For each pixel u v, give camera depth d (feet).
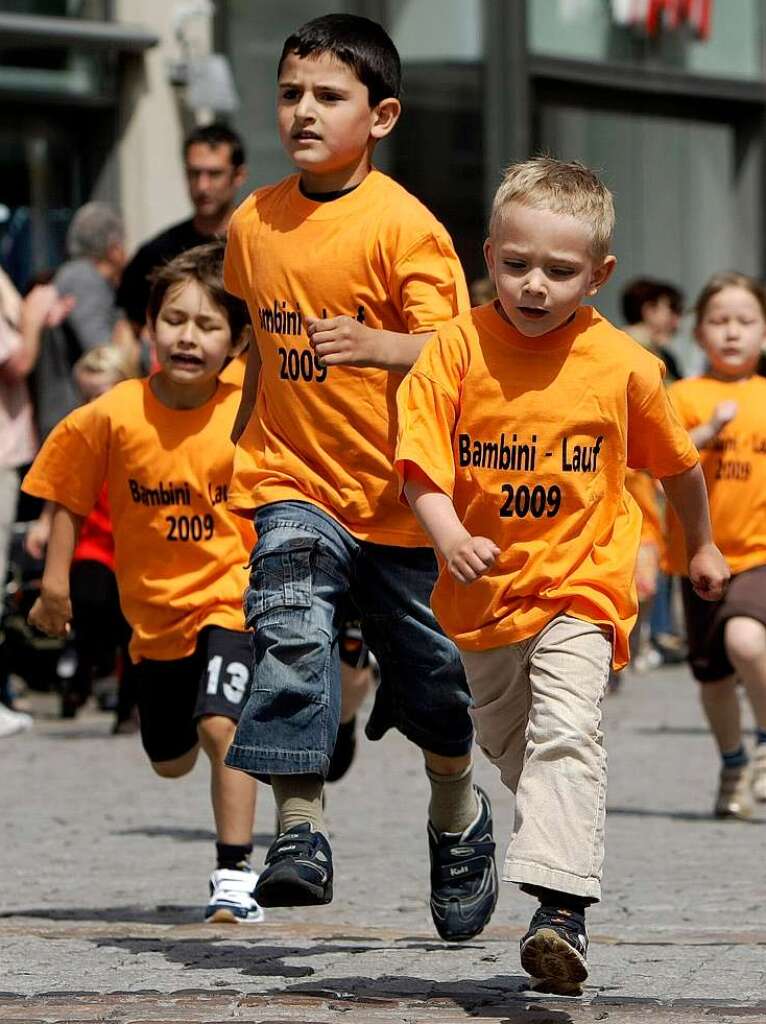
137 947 53.78
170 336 61.57
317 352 47.62
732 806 84.38
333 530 50.44
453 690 51.44
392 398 50.37
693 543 48.80
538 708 44.88
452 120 178.19
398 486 50.44
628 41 194.18
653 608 150.71
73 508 63.57
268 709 48.85
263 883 47.01
